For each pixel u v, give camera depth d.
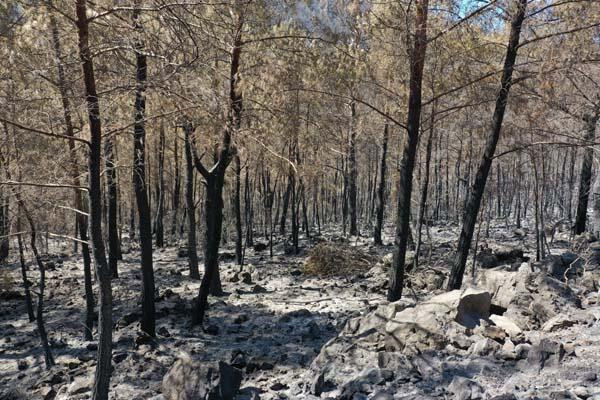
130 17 5.59
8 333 12.25
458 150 22.83
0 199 10.55
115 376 7.96
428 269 16.27
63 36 5.77
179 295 14.60
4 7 5.52
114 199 17.64
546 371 5.20
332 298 14.34
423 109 14.04
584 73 9.33
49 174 9.23
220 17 6.71
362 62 10.42
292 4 9.75
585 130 10.91
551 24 9.23
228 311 12.81
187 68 5.65
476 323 6.72
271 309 12.93
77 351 10.30
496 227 35.19
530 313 7.45
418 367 5.68
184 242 32.28
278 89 10.18
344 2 9.07
